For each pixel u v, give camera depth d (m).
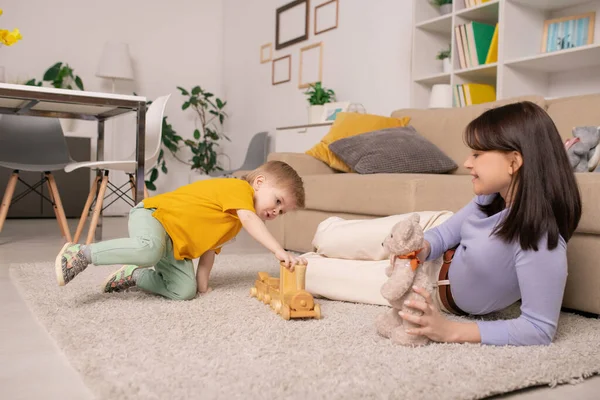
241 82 5.74
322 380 0.88
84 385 0.89
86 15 5.38
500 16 2.92
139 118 2.45
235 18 5.86
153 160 2.84
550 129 1.09
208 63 6.05
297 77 4.86
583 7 2.91
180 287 1.49
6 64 5.04
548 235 1.06
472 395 0.84
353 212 2.27
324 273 1.56
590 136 1.82
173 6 5.83
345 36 4.29
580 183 1.40
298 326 1.22
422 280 1.10
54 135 3.21
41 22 5.17
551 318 1.08
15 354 1.05
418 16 3.47
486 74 3.25
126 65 5.13
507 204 1.15
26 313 1.38
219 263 2.22
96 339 1.10
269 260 2.33
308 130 3.80
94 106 2.68
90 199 2.97
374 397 0.82
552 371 0.94
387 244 1.11
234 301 1.49
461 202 1.80
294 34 4.87
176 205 1.49
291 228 2.68
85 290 1.60
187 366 0.93
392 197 2.04
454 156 2.64
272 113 5.23
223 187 1.52
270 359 0.98
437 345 1.08
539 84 3.07
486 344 1.08
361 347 1.06
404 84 3.74
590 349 1.08
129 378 0.88
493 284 1.19
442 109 2.85
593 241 1.40
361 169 2.54
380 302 1.48
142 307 1.39
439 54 3.48
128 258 1.41
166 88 5.82
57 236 3.26
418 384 0.86
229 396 0.81
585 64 2.87
